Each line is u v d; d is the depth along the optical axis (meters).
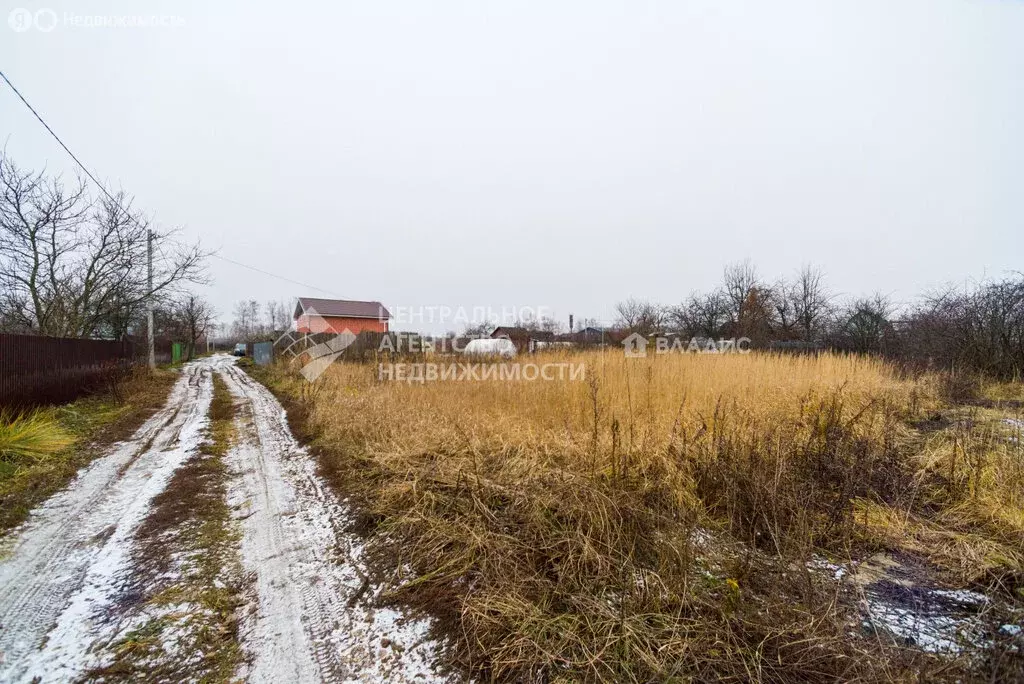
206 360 30.52
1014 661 1.83
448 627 2.31
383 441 5.29
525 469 3.93
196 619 2.43
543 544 2.76
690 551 2.52
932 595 2.36
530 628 2.12
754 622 2.04
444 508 3.52
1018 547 2.68
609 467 3.74
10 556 3.13
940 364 8.98
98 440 6.52
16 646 2.21
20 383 7.10
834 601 2.10
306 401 9.34
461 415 5.66
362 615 2.47
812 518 2.84
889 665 1.79
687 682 1.78
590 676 1.87
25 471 4.88
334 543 3.35
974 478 3.39
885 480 3.47
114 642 2.24
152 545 3.30
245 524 3.69
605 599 2.33
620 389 5.92
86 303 12.43
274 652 2.18
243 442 6.63
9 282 10.96
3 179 10.34
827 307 20.75
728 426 4.36
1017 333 8.02
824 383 6.32
